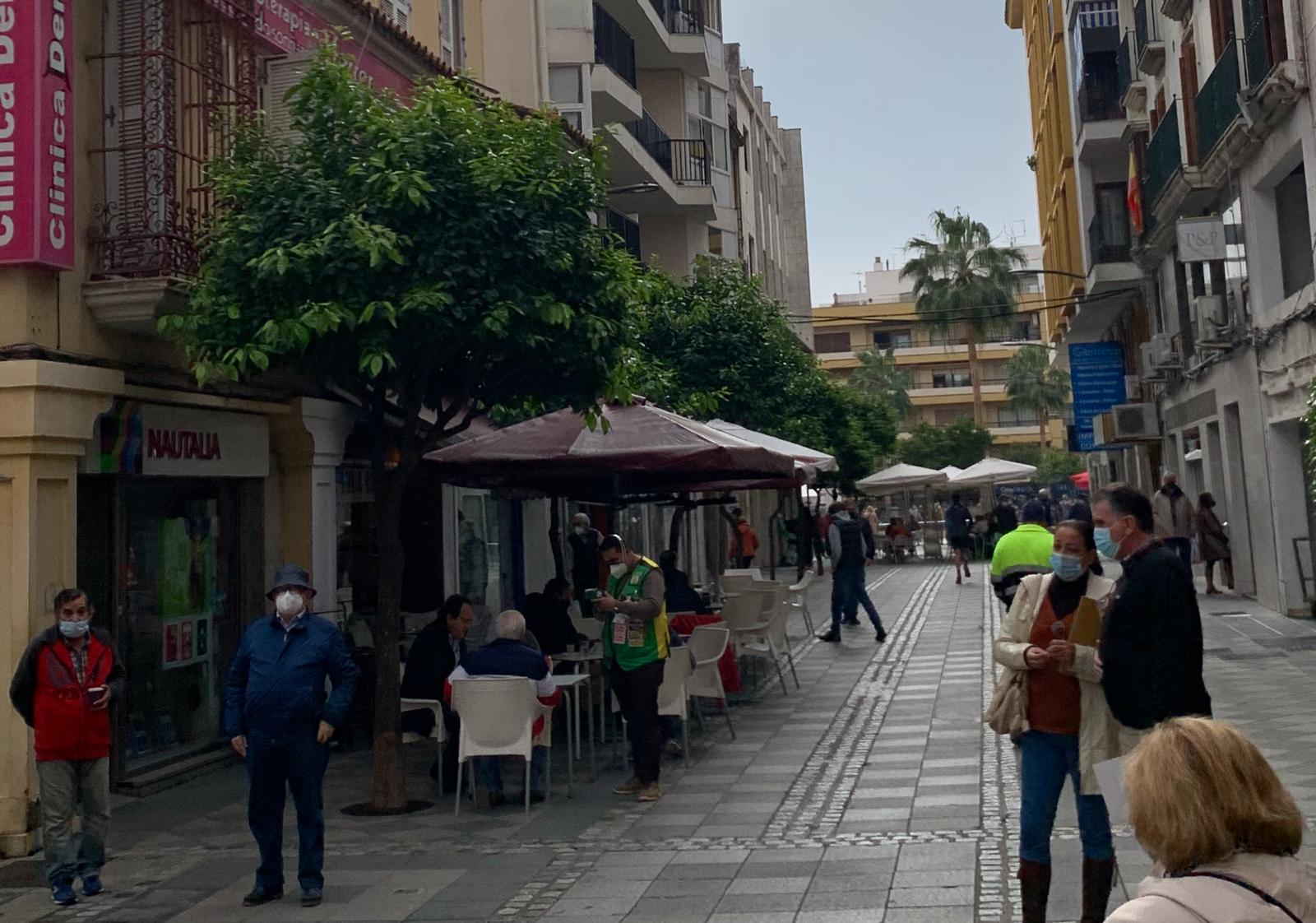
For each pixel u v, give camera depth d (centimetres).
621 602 964
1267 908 239
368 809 967
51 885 758
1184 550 1970
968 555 4141
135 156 982
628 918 657
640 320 1121
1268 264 1905
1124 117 2998
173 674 1135
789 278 5950
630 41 3120
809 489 3697
